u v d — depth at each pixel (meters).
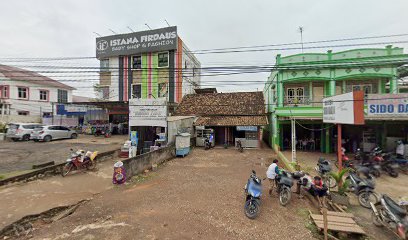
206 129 20.06
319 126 17.09
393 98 10.42
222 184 9.06
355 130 16.05
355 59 14.59
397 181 9.66
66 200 7.08
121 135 24.75
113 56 24.03
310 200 7.47
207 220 5.90
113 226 5.48
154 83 23.09
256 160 14.12
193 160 14.12
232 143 20.80
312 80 15.81
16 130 19.75
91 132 25.06
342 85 15.75
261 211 6.60
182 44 24.06
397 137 14.52
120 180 8.97
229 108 21.88
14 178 8.34
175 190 8.27
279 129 17.09
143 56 23.34
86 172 10.50
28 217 5.86
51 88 31.03
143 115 16.00
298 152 16.47
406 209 5.77
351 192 8.39
